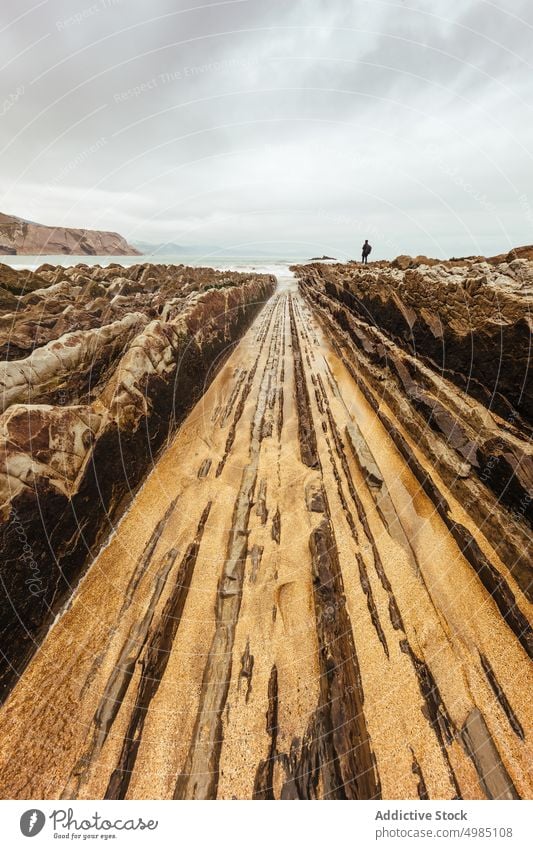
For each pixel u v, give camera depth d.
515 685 3.36
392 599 4.13
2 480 3.77
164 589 4.25
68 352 6.18
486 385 6.39
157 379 7.03
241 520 5.23
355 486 5.88
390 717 3.16
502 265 7.53
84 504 4.61
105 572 4.40
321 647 3.64
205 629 3.88
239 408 8.59
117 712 3.20
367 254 22.86
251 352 12.59
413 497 5.64
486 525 4.79
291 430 7.64
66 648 3.61
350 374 10.34
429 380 7.52
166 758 2.97
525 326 5.57
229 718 3.17
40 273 12.76
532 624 3.71
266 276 29.42
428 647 3.67
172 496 5.69
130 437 5.82
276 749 2.99
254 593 4.23
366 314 12.81
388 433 7.23
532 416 5.46
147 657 3.59
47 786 2.80
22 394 5.26
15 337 6.96
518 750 2.96
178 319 9.02
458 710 3.20
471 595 4.18
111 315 9.42
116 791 2.80
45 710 3.17
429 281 8.66
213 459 6.64
